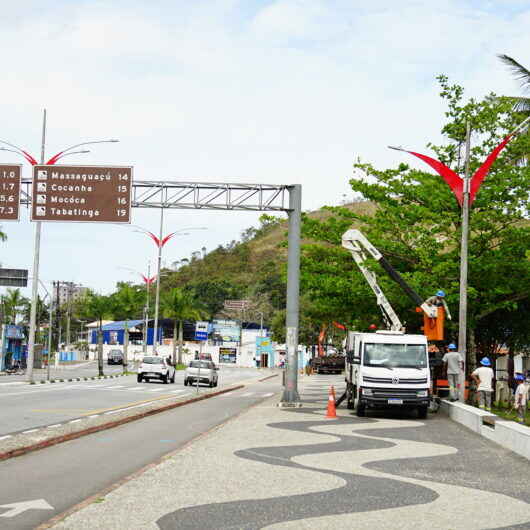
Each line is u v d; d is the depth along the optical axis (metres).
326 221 32.41
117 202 28.88
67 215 29.02
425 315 26.02
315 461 12.45
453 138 30.83
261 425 19.09
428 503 8.91
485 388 23.67
